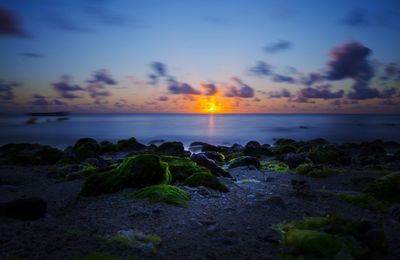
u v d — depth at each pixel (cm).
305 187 1477
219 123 14588
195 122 15775
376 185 1365
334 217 862
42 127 9800
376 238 765
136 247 723
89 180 1262
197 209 1055
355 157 2884
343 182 1680
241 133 7981
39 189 1462
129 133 7769
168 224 902
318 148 3231
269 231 890
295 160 2208
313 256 713
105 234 802
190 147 4597
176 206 1062
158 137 6762
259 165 2188
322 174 1823
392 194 1312
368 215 1097
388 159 2673
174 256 705
